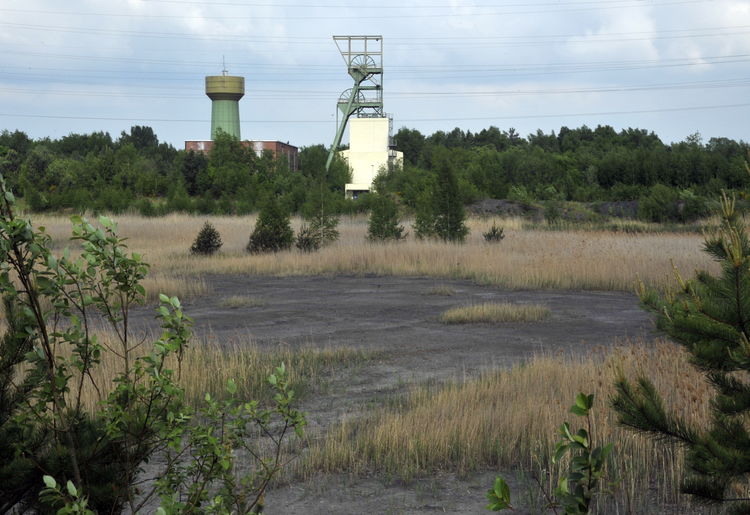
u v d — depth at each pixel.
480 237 33.25
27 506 4.12
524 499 6.04
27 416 3.76
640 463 6.64
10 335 4.09
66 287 10.49
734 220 4.03
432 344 12.95
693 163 91.38
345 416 8.47
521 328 14.58
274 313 16.56
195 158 90.81
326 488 6.39
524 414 7.65
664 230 40.19
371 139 111.75
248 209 58.50
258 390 9.54
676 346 9.71
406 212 51.22
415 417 7.79
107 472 3.95
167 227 39.66
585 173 101.19
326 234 31.52
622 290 20.20
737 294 3.80
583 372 9.16
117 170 85.44
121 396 3.83
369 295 19.55
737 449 3.86
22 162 85.00
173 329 3.75
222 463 3.68
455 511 5.89
